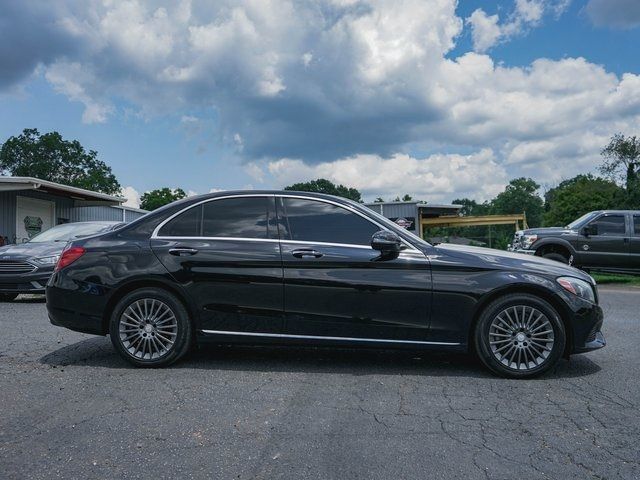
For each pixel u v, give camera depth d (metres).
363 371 4.96
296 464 3.03
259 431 3.50
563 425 3.64
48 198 20.50
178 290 5.01
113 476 2.88
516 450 3.23
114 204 22.31
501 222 32.62
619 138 37.56
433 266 4.89
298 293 4.93
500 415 3.83
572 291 4.84
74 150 65.19
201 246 5.06
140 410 3.88
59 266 5.23
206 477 2.87
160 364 5.02
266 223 5.14
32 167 62.31
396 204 34.66
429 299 4.86
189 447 3.25
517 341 4.80
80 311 5.11
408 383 4.60
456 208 34.97
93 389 4.36
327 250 4.97
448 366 5.17
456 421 3.71
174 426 3.58
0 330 6.75
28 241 10.94
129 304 5.03
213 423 3.63
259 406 3.98
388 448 3.25
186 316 5.02
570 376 4.86
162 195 82.12
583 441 3.37
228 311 4.99
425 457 3.13
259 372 4.89
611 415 3.84
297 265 4.95
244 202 5.25
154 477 2.87
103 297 5.06
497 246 56.34
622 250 14.42
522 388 4.49
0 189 16.94
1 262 9.40
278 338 4.98
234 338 5.02
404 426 3.61
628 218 14.57
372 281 4.88
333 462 3.06
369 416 3.79
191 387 4.43
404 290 4.86
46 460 3.06
